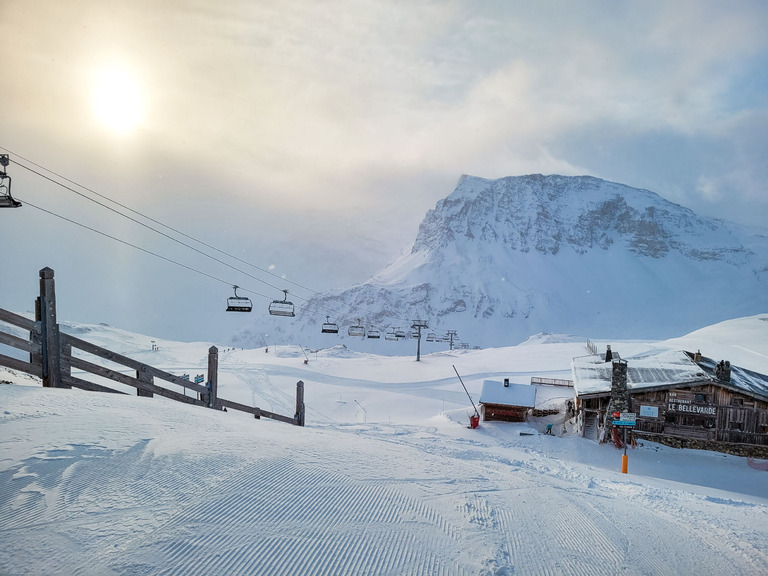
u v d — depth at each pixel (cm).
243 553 388
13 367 865
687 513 749
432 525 498
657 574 467
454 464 782
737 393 2880
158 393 1116
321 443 766
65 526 389
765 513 864
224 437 679
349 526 464
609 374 3488
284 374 8106
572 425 3578
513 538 499
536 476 863
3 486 439
